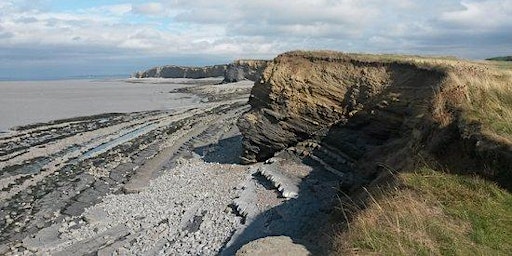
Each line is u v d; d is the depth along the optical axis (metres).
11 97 116.50
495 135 12.87
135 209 26.38
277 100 33.81
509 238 10.17
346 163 27.98
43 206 27.83
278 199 24.19
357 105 30.83
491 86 17.25
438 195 12.09
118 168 36.22
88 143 46.78
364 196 15.76
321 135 31.27
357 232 11.36
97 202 28.36
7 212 26.97
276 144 33.47
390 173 15.43
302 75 33.53
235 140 43.84
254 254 11.82
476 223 10.73
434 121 15.57
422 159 14.23
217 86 124.31
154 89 147.50
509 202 11.29
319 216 20.14
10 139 49.25
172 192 28.95
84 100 104.44
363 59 32.25
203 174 32.62
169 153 40.84
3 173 35.50
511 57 40.06
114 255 20.45
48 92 142.00
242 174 31.06
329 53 34.50
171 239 21.67
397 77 29.09
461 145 13.52
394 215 11.42
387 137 26.58
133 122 60.19
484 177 12.27
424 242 10.28
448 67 24.34
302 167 29.44
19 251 21.67
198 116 62.75
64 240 22.64
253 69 137.00
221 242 20.25
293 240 13.12
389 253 10.11
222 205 25.00
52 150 43.47
